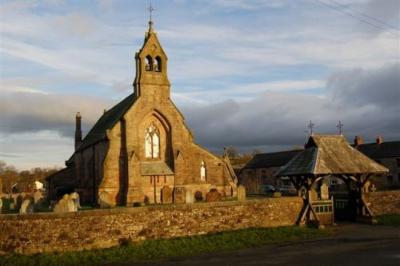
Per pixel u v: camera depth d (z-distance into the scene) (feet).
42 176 452.76
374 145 314.96
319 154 112.88
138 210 92.07
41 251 82.53
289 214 110.42
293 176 115.44
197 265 72.69
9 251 80.79
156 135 185.47
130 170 171.83
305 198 112.47
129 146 174.70
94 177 199.11
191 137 189.06
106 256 80.43
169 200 167.43
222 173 192.65
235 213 103.35
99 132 206.69
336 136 119.44
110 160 173.27
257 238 95.50
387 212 125.80
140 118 178.60
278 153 368.27
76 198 119.55
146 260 78.23
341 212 124.77
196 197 184.65
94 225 87.20
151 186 177.68
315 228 106.52
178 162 183.32
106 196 139.54
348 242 89.30
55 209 88.38
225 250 85.87
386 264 68.23
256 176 370.12
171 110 185.98
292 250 83.10
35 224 82.89
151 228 93.09
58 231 84.23
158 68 186.91
